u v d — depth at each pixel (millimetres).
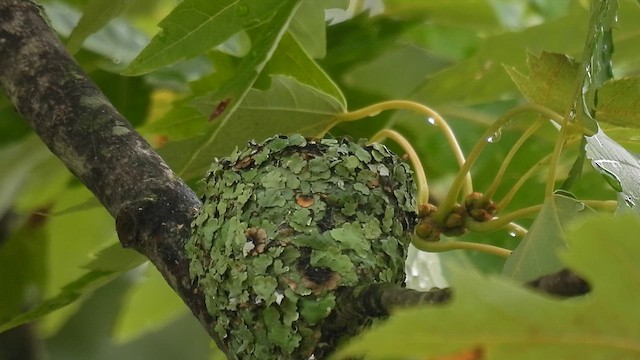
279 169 648
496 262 770
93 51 777
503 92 771
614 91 663
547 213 645
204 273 639
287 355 626
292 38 748
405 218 652
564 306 556
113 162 659
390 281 638
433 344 557
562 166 761
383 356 557
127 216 650
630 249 554
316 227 637
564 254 557
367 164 651
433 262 766
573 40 770
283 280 629
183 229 647
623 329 556
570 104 654
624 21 764
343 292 615
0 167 765
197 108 729
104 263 713
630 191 626
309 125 717
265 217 639
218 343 639
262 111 711
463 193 692
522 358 558
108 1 732
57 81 675
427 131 776
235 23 698
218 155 714
